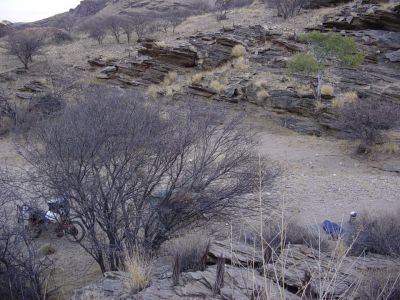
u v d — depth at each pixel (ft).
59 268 31.81
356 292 13.19
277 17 116.98
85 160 27.09
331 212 37.83
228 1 162.40
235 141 36.32
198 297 14.92
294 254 18.12
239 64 86.22
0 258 26.63
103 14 267.80
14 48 113.09
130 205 29.91
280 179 43.96
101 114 29.53
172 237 29.14
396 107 60.44
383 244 25.20
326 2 117.19
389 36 84.28
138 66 95.45
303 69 69.62
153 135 29.09
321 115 67.10
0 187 34.73
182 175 33.04
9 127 71.00
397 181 46.96
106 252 27.78
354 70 76.69
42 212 32.42
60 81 93.45
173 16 166.50
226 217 29.86
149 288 16.06
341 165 53.88
